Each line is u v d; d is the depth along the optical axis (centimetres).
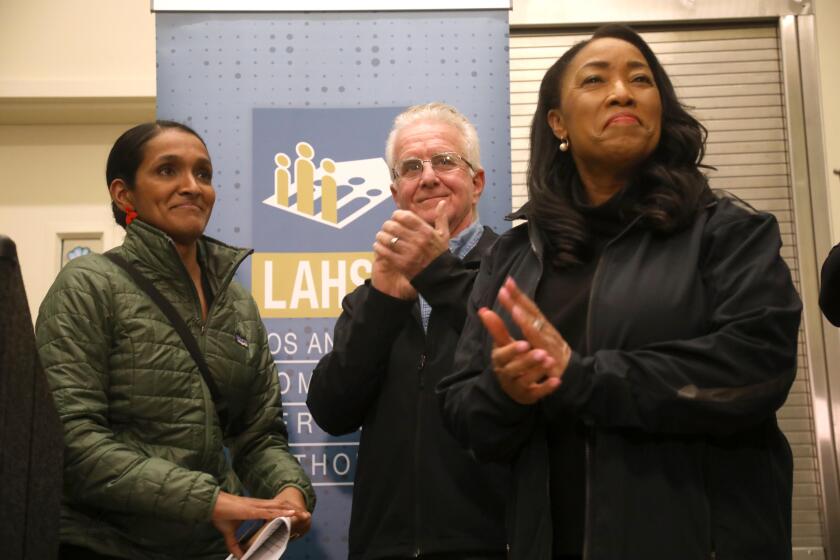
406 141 237
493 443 156
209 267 223
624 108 165
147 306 203
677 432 144
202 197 218
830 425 300
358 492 211
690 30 323
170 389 200
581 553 151
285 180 269
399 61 274
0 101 352
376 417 212
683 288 151
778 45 321
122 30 354
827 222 312
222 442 211
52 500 132
